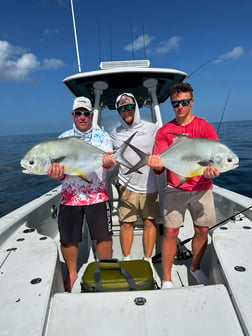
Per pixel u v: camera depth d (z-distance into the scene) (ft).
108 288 6.23
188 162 7.41
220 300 5.01
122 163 7.89
